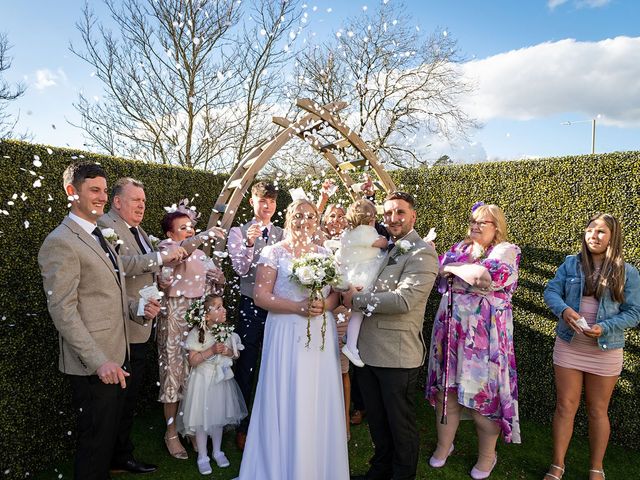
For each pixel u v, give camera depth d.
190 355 2.76
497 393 2.62
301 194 2.90
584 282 2.60
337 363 2.39
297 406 2.22
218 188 4.54
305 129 3.58
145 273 2.64
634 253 3.05
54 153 2.67
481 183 3.82
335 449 2.29
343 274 2.35
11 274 2.41
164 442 3.10
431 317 4.21
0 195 2.34
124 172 3.34
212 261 3.16
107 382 1.97
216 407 2.75
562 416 2.66
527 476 2.80
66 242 2.00
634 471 2.89
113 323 2.18
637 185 3.03
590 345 2.55
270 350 2.35
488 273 2.55
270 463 2.25
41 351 2.60
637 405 3.11
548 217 3.45
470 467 2.89
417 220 4.28
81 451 2.11
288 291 2.36
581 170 3.27
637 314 2.46
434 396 2.94
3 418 2.39
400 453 2.37
